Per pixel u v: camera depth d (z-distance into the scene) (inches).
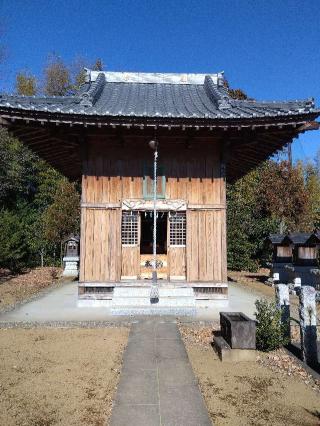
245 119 441.4
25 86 1656.0
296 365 272.8
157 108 534.6
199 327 382.6
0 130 1102.4
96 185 503.8
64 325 383.9
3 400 209.6
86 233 494.6
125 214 507.2
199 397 213.6
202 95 639.1
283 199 1261.1
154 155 498.3
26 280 806.5
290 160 1344.7
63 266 1090.7
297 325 386.3
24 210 1211.9
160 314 433.4
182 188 511.8
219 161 516.1
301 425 186.4
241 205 1136.2
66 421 186.5
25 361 273.9
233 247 1083.9
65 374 249.1
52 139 518.9
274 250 820.0
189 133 476.7
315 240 691.4
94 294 487.5
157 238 741.3
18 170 1225.4
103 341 327.6
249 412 199.2
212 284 496.4
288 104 512.7
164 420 186.2
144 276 514.3
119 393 217.0
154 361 273.0
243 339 281.3
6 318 409.1
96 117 439.5
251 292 659.4
